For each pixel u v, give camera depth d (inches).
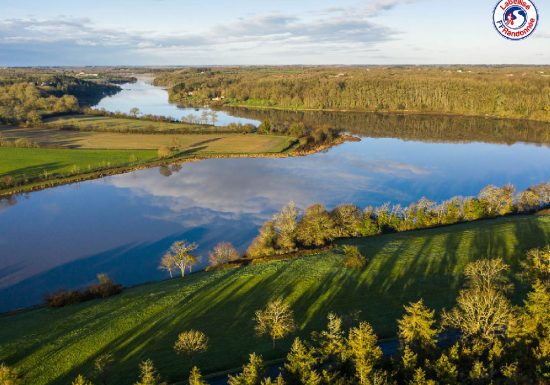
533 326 1615.4
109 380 1825.8
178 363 1905.8
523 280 2368.4
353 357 1617.9
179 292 2561.5
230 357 1930.4
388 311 2249.0
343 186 4955.7
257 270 2795.3
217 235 3722.9
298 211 4160.9
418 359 1604.3
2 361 1955.0
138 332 2170.3
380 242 3198.8
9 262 3302.2
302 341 2009.1
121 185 5068.9
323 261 2871.6
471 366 1533.0
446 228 3467.0
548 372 1441.9
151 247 3526.1
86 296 2605.8
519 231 3191.4
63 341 2110.0
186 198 4613.7
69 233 3794.3
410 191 4815.5
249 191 4798.2
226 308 2368.4
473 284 2176.4
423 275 2628.0
